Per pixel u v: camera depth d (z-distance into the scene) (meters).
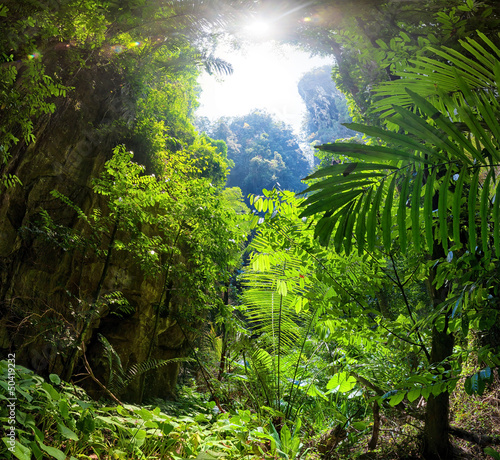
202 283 4.50
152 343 4.11
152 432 2.31
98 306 3.35
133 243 3.74
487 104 0.99
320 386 4.05
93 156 4.02
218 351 5.57
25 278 3.18
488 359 1.61
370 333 2.64
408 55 2.21
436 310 2.21
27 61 2.15
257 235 3.32
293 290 3.55
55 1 2.13
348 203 1.05
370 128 0.97
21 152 3.06
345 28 2.49
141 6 2.45
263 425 3.20
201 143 7.77
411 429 3.08
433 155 0.98
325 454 2.98
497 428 2.94
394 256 2.63
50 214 3.49
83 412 2.19
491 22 1.86
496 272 1.83
